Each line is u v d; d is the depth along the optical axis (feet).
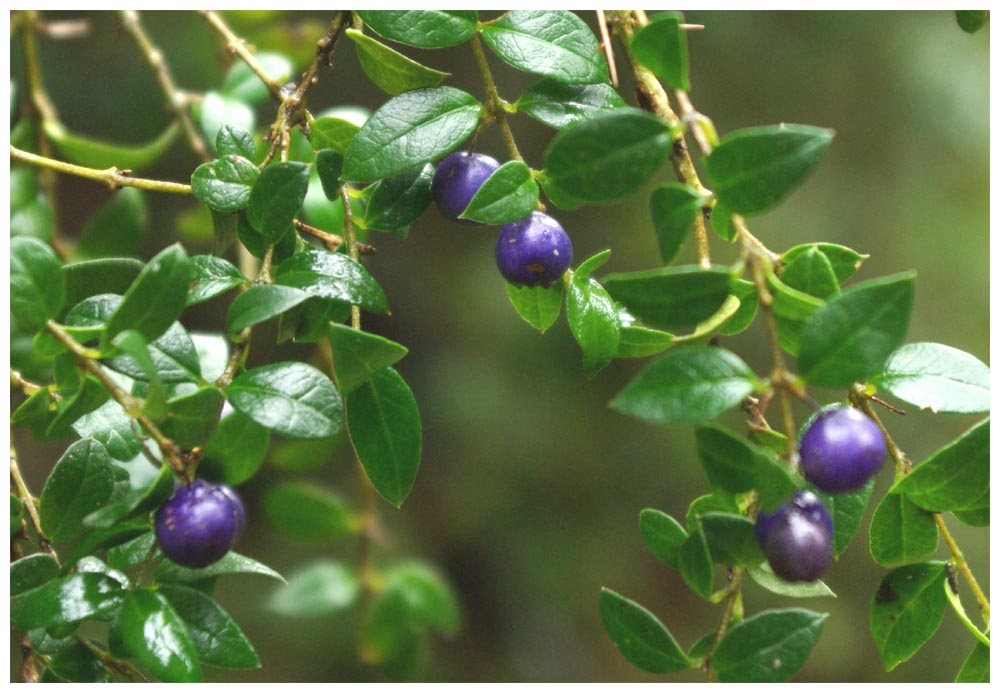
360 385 0.96
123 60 2.15
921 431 2.37
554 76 0.96
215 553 0.91
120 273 0.98
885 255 2.41
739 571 0.95
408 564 1.54
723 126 2.36
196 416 0.91
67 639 0.98
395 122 0.96
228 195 0.97
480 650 2.50
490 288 2.48
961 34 2.45
